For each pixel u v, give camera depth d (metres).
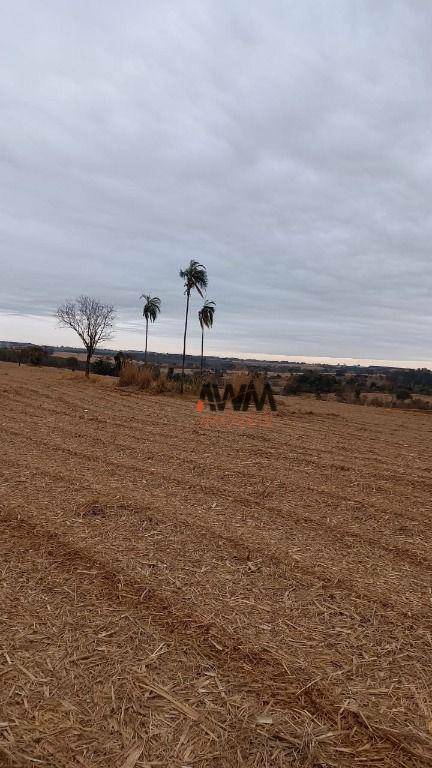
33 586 2.80
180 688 2.00
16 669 2.06
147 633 2.38
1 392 15.70
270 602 2.76
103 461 6.17
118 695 1.94
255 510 4.51
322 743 1.75
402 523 4.33
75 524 3.85
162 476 5.56
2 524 3.75
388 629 2.52
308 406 17.91
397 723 1.87
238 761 1.65
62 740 1.70
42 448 6.83
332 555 3.52
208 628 2.44
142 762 1.63
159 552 3.39
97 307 32.66
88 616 2.50
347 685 2.07
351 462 6.98
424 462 7.25
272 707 1.92
